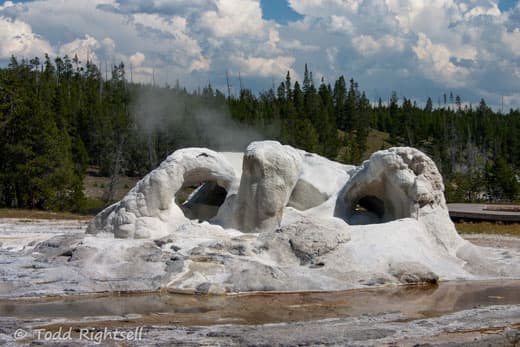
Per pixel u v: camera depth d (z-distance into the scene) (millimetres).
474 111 109625
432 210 12375
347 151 63719
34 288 9719
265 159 12734
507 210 29016
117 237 12742
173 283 10016
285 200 13000
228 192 13562
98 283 9992
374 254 10906
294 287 9922
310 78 75625
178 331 7520
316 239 10922
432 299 9547
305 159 14531
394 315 8438
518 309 8852
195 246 11023
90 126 54344
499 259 12945
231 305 9016
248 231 12883
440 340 7168
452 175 63500
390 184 12852
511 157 86750
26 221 23828
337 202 13422
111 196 41188
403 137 86812
